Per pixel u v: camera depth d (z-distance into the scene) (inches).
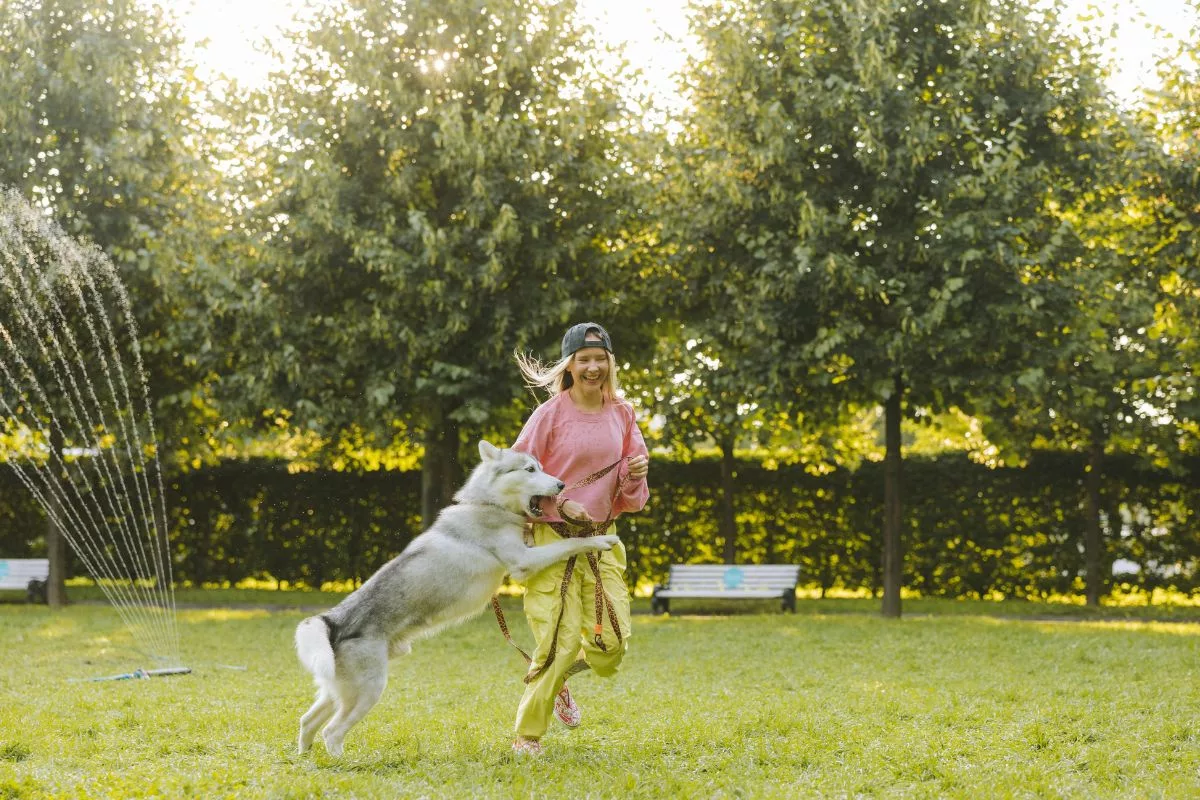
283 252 527.2
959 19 513.7
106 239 560.1
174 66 590.2
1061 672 330.6
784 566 601.3
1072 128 534.6
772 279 514.0
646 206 547.8
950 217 493.7
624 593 209.9
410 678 325.4
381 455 704.4
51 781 179.9
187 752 213.0
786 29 508.1
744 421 529.3
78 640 438.3
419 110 538.3
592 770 193.0
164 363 614.5
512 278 549.0
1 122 531.8
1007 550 661.9
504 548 207.8
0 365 548.7
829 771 194.9
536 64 543.5
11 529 705.6
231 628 484.1
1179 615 586.9
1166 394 561.9
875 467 677.3
